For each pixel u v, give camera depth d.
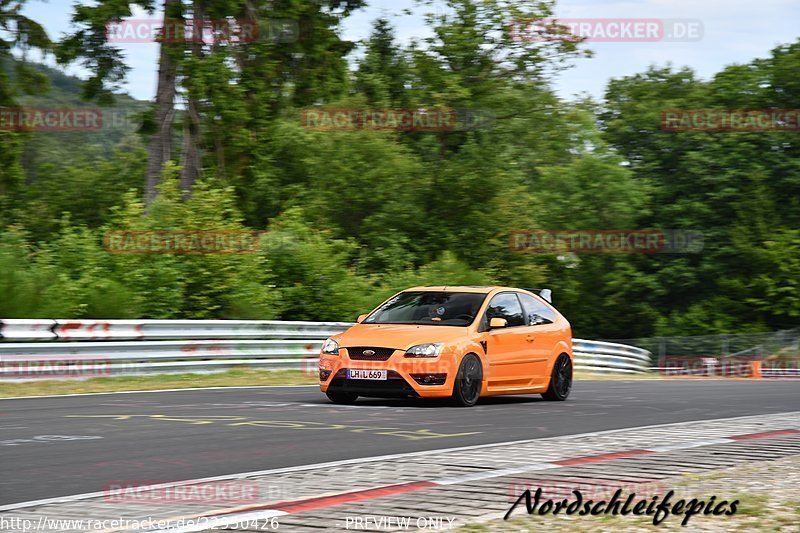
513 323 32.06
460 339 29.64
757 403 33.75
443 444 20.81
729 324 115.88
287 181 84.56
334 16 79.00
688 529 12.17
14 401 29.97
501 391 31.00
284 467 17.52
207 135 72.12
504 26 88.12
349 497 14.32
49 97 85.81
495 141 91.50
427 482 15.70
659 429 24.17
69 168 98.75
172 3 67.38
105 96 70.75
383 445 20.48
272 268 59.72
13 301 42.78
